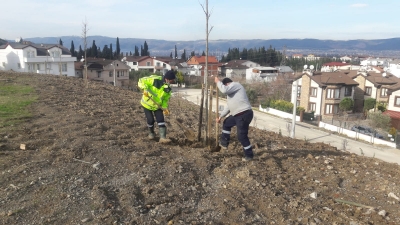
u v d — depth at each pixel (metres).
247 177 4.99
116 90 16.44
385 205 4.59
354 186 5.27
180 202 4.07
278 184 4.94
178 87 56.88
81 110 8.74
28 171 4.53
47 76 18.27
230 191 4.52
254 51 99.31
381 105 38.47
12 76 15.88
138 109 10.48
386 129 31.16
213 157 5.90
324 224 3.83
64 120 7.42
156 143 6.49
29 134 6.17
